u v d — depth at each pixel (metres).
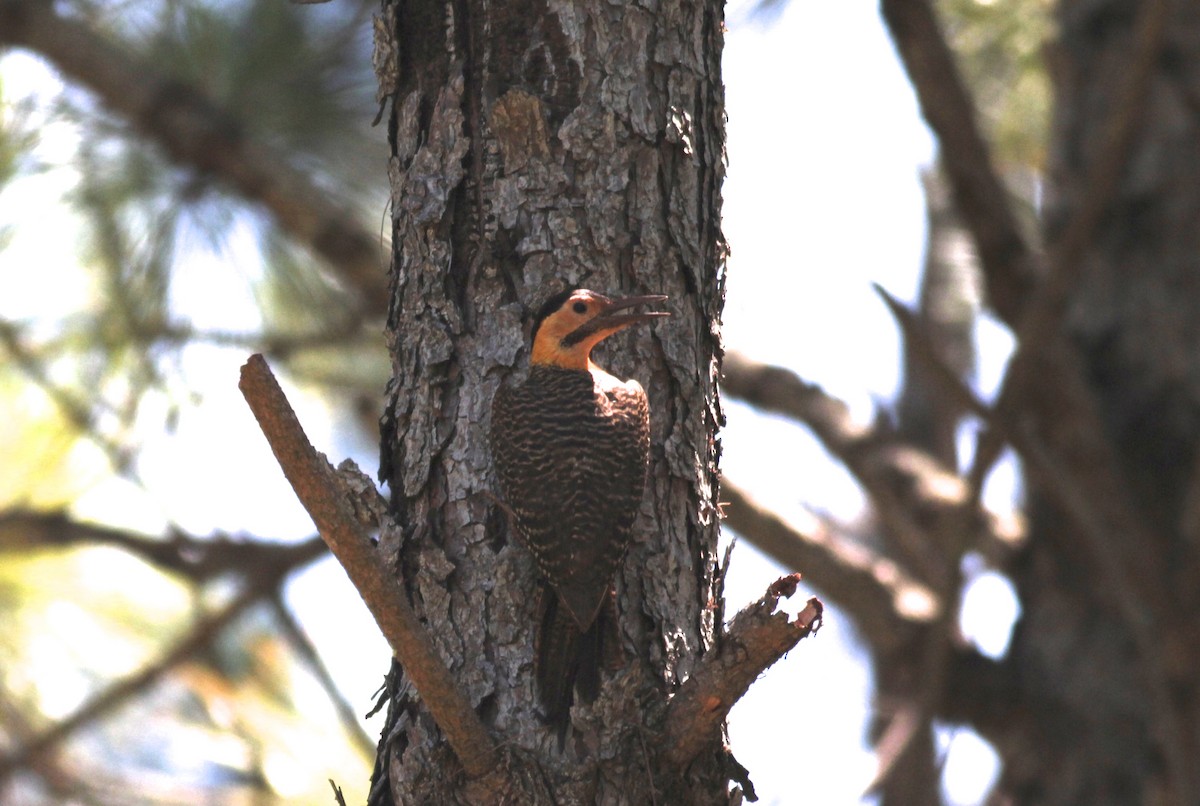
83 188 12.05
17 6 11.47
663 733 6.38
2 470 13.37
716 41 7.44
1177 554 12.38
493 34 7.19
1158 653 11.14
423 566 6.96
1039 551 12.99
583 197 7.09
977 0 14.15
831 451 13.09
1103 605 12.52
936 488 13.02
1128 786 12.12
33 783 13.65
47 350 12.77
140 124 11.68
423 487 7.05
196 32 12.03
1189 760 11.05
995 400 10.45
